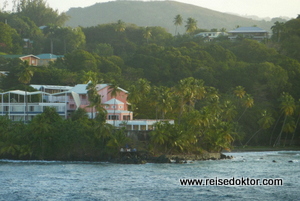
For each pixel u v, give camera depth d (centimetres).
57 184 12525
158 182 12875
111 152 17700
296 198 11181
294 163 17525
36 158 18038
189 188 12131
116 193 11488
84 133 17938
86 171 14838
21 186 12244
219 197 11194
